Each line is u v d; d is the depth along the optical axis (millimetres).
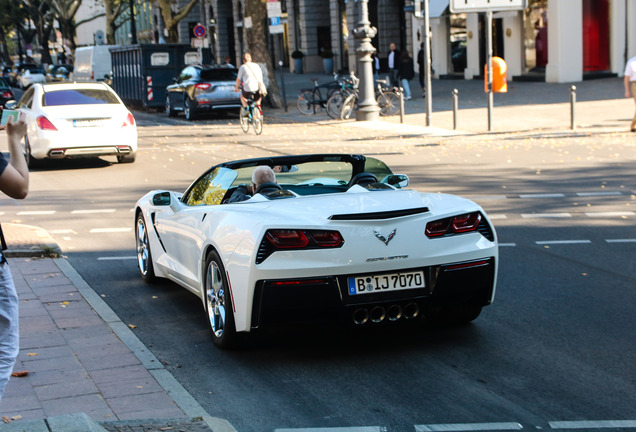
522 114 26703
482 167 16797
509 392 5504
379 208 6215
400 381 5785
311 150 20641
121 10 66688
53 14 86250
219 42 78938
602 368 5922
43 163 19234
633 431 4824
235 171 7465
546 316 7262
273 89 35188
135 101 39125
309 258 5945
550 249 9906
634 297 7773
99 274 9305
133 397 5359
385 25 53625
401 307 6176
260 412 5289
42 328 6969
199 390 5727
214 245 6500
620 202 12719
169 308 7895
